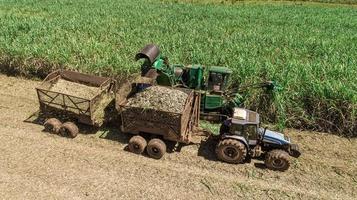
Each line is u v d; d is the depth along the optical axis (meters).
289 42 22.61
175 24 27.41
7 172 10.89
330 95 13.46
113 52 18.42
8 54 18.05
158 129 11.86
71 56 17.73
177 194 10.25
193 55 17.45
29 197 9.94
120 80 15.80
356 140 13.11
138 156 11.94
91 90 13.80
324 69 16.02
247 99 14.05
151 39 21.14
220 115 13.77
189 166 11.48
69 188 10.33
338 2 50.56
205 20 30.83
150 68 13.30
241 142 11.25
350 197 10.30
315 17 35.91
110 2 42.78
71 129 12.61
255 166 11.55
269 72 15.24
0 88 16.78
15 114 14.45
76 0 43.88
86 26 25.25
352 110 13.10
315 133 13.53
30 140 12.62
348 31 28.61
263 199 10.19
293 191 10.50
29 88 16.89
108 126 13.68
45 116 14.24
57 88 13.79
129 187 10.45
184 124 11.78
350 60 18.06
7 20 26.62
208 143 12.73
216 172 11.23
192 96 12.35
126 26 26.16
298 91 14.11
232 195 10.30
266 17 34.72
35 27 24.06
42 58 17.59
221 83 13.52
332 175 11.21
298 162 11.77
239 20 31.73
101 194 10.14
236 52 18.91
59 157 11.71
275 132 11.75
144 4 41.94
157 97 11.95
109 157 11.81
